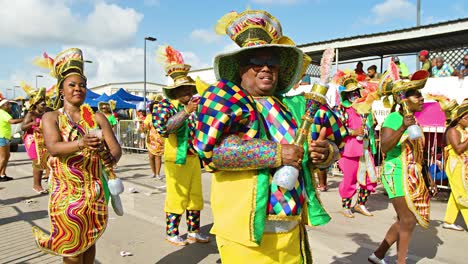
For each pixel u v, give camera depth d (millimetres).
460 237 5250
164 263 4180
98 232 2920
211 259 4293
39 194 7844
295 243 2199
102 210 2951
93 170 2936
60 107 3119
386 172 3840
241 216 2039
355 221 6020
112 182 2949
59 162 2854
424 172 4211
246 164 1960
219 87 2068
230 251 2141
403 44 10781
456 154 5195
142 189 8320
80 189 2859
